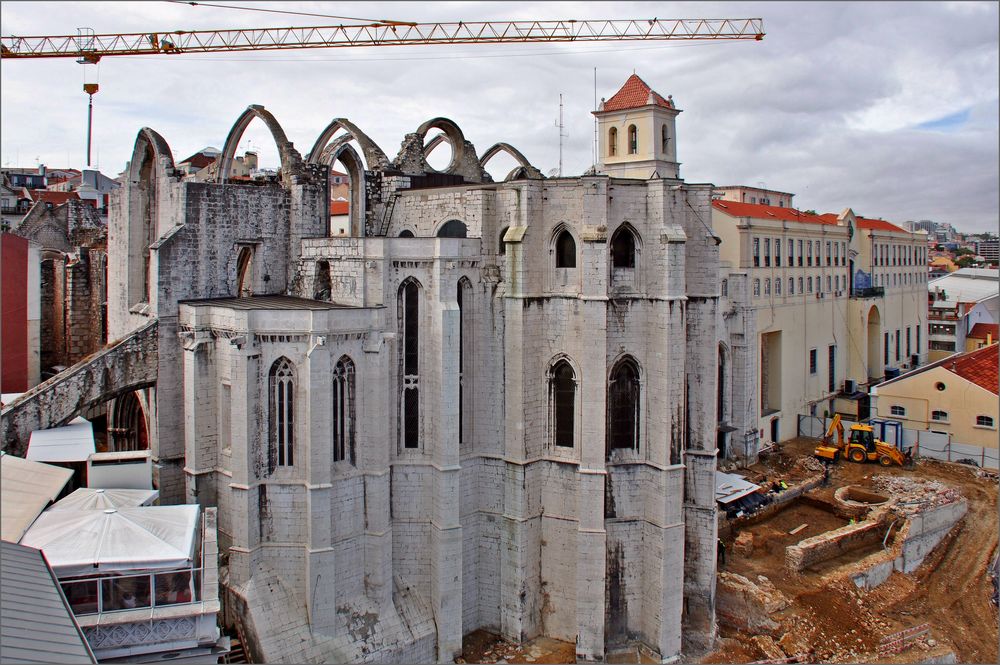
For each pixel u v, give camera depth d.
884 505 59.47
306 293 43.94
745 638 43.31
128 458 38.41
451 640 40.06
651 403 40.88
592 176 39.31
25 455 39.16
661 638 40.41
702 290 42.69
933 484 65.12
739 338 69.75
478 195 42.19
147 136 45.94
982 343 116.25
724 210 75.62
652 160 75.00
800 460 73.94
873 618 46.25
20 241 57.97
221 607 37.00
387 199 48.22
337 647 36.56
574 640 41.41
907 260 115.75
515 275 40.69
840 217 97.44
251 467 36.31
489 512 42.53
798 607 45.00
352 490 38.06
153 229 48.97
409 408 40.69
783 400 80.44
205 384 38.75
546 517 42.06
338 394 37.72
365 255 39.38
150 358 41.59
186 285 42.69
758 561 51.06
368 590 38.84
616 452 41.31
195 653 30.17
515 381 41.12
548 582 42.16
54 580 25.86
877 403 80.56
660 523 40.34
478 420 42.50
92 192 110.31
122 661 29.17
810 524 58.78
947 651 42.81
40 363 65.19
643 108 75.00
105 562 28.95
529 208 40.75
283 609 36.22
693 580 43.16
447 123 54.16
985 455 72.62
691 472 43.22
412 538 40.66
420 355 40.38
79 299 66.00
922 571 54.25
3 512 31.61
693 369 43.12
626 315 40.97
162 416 41.88
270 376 36.78
